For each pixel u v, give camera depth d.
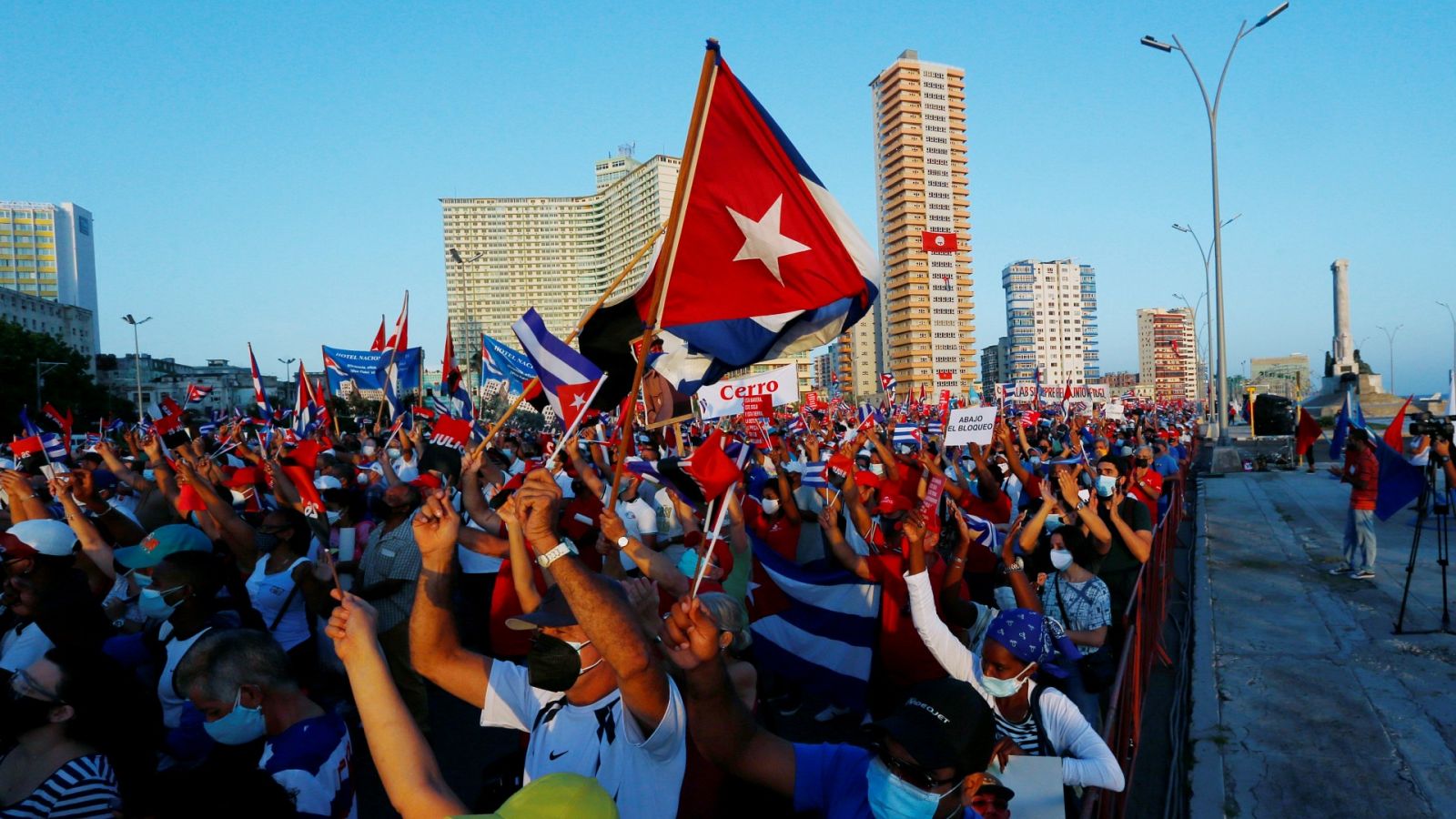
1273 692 6.98
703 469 3.28
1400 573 11.30
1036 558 7.79
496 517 5.54
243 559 6.69
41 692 2.88
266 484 10.31
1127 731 4.89
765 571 6.76
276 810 2.28
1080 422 29.80
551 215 152.75
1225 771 5.64
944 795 2.30
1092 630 5.42
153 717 3.23
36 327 131.88
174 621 4.63
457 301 149.75
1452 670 7.32
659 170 131.00
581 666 2.78
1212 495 21.22
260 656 3.03
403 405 20.17
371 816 5.48
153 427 9.82
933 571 5.47
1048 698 3.68
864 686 6.04
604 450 11.00
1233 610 9.67
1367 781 5.41
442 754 6.45
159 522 9.01
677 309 4.51
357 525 8.05
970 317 174.88
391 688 2.43
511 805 1.63
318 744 2.94
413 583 6.19
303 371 16.78
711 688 2.41
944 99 172.75
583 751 2.74
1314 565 12.02
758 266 4.53
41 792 2.84
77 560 6.16
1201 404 100.44
